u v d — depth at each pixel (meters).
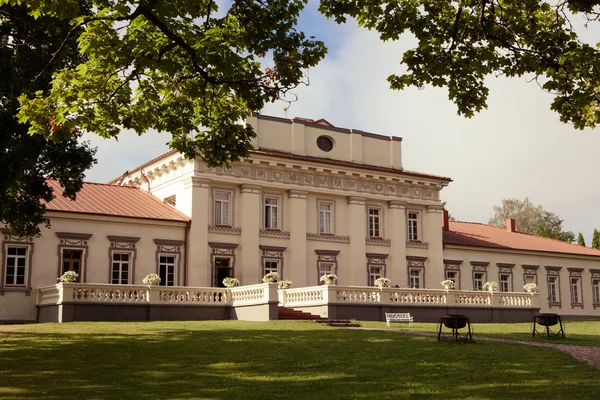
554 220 85.56
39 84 18.45
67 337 20.52
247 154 17.91
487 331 26.11
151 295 30.45
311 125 41.19
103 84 15.73
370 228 42.94
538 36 14.63
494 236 52.31
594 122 14.12
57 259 33.25
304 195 40.12
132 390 12.68
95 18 14.26
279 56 16.08
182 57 15.60
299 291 33.78
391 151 44.34
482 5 13.98
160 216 36.31
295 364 15.52
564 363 15.31
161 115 17.53
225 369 14.91
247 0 15.72
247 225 37.94
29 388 12.79
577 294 52.78
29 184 22.08
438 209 45.53
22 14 18.05
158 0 13.70
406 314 29.36
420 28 14.55
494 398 11.69
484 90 15.09
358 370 14.73
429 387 12.77
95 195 37.31
